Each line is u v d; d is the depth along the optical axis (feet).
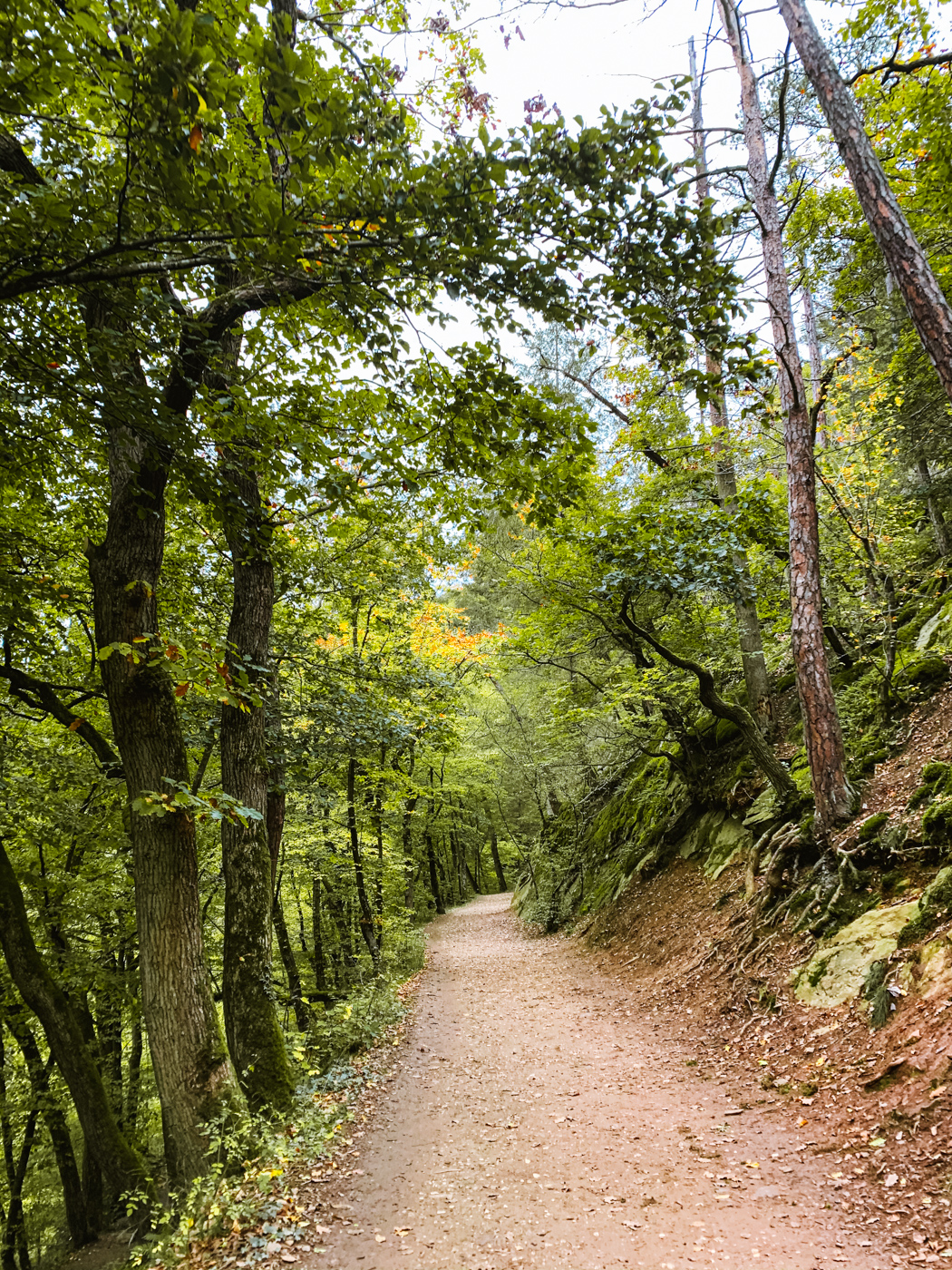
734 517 30.58
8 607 20.80
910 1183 11.65
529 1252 12.16
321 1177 15.98
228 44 9.56
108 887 29.17
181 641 17.46
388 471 20.22
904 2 24.44
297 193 10.19
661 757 41.88
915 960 16.22
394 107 11.85
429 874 91.91
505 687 66.54
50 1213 31.73
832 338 41.91
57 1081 28.12
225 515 18.62
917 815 20.16
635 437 34.40
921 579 33.58
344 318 16.01
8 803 26.20
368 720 31.09
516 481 18.26
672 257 12.01
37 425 16.61
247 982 20.68
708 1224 12.17
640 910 36.81
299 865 41.04
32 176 11.44
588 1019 27.25
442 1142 17.40
